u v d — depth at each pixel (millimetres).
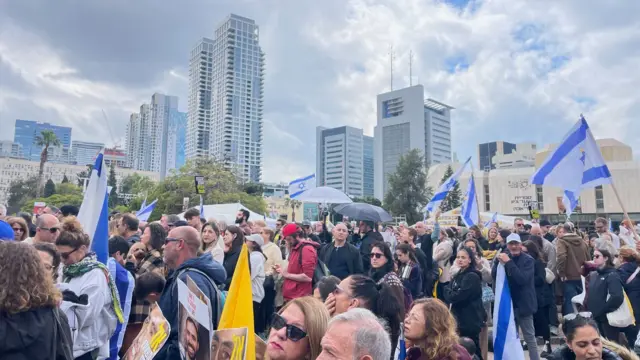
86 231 4496
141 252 5320
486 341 6777
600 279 6539
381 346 2191
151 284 4371
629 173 61719
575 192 8133
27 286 2496
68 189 75312
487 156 134875
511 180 69250
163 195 38594
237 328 2303
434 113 179500
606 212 62188
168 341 3396
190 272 3512
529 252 7547
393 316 3941
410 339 3301
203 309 2621
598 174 7930
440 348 3182
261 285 7137
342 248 7590
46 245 3555
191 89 157750
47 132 64875
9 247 2568
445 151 183625
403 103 173625
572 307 8289
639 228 13148
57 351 2631
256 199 44812
